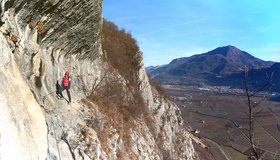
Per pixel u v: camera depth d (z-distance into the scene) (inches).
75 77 820.6
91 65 1018.7
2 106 357.7
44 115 513.3
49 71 603.8
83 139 657.0
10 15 424.5
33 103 460.1
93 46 895.1
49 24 538.3
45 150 451.8
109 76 1205.7
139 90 1609.3
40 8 476.7
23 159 365.7
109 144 802.8
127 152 920.3
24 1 430.0
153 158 1197.1
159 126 1748.3
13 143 354.9
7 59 409.1
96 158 658.2
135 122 1208.2
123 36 1723.7
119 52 1540.4
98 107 910.4
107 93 1080.2
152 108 1750.7
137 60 1658.5
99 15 700.0
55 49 657.0
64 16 554.6
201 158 2027.6
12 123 369.7
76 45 751.1
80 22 631.8
